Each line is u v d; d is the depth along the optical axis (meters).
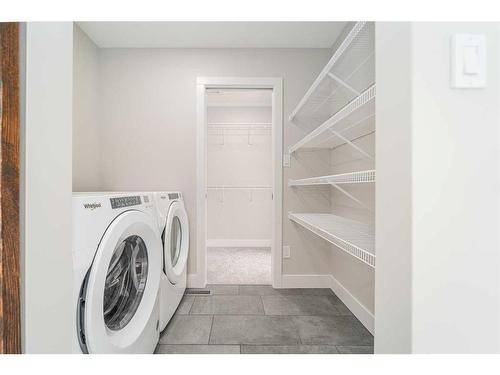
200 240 2.58
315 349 1.59
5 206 0.61
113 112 2.56
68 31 0.83
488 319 0.60
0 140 0.61
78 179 2.21
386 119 0.70
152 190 2.58
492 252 0.60
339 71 1.81
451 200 0.59
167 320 1.78
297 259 2.61
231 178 4.48
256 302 2.24
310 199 2.63
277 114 2.59
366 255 1.10
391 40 0.67
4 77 0.61
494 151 0.60
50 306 0.74
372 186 1.76
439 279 0.59
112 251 1.01
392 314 0.68
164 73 2.57
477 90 0.60
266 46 2.55
